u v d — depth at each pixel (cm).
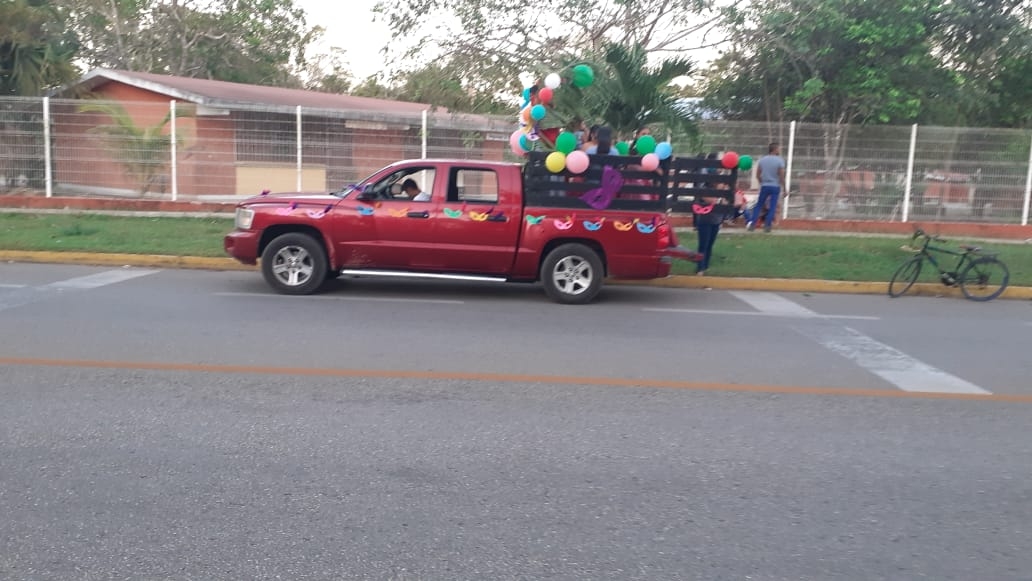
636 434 598
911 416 658
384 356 800
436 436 581
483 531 446
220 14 3366
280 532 438
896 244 1692
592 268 1146
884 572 415
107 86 2334
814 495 503
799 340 939
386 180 1158
